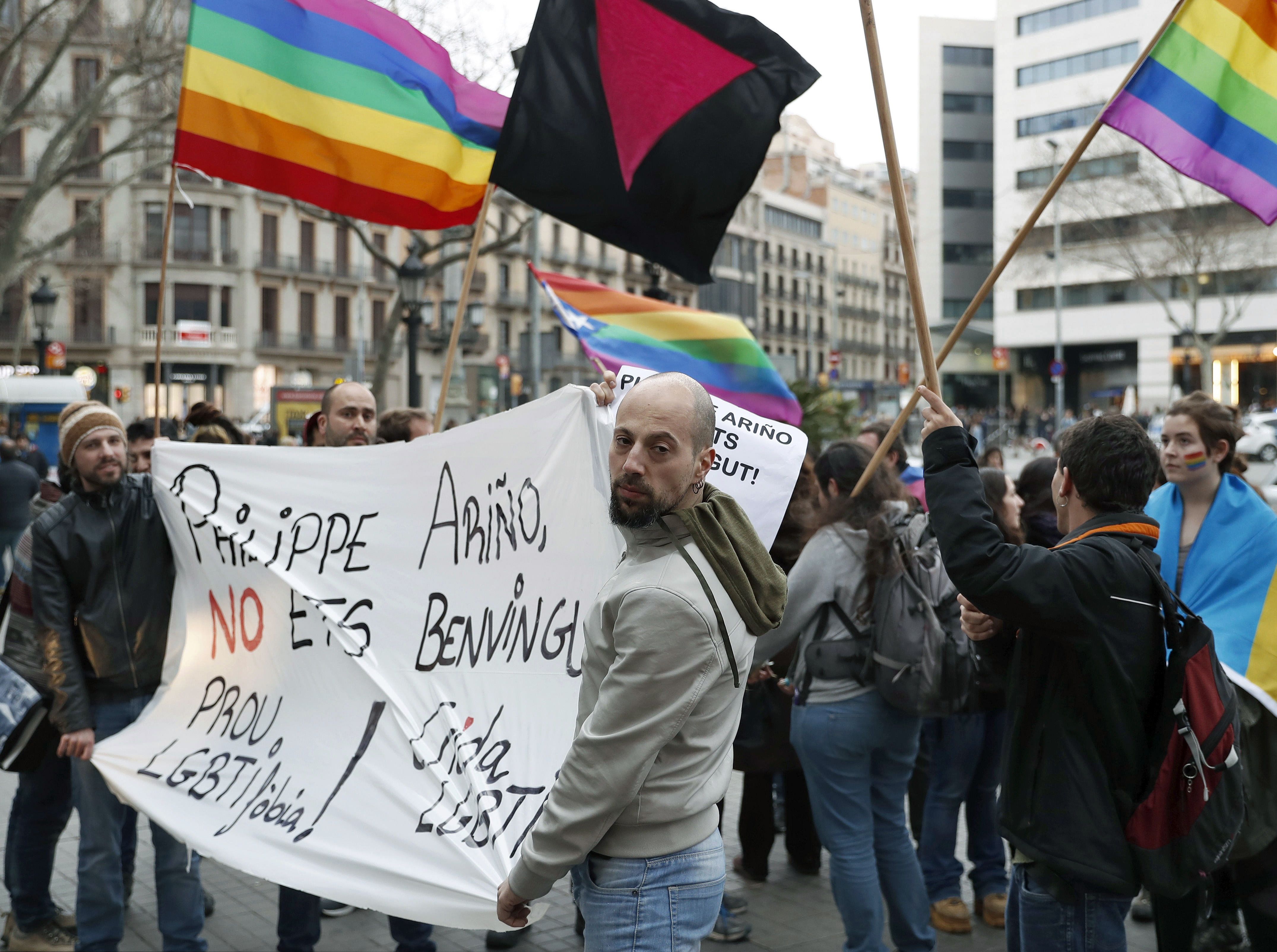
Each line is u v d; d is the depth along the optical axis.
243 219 52.62
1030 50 57.09
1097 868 2.50
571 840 2.24
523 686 3.37
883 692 3.65
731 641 2.27
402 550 3.70
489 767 3.24
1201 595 3.93
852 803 3.78
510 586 3.49
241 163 4.46
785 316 85.38
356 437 4.78
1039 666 2.66
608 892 2.31
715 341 5.70
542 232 60.81
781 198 84.06
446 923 3.04
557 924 4.68
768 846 5.11
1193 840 2.52
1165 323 55.66
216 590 3.97
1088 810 2.53
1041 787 2.58
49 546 3.95
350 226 19.30
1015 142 57.50
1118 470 2.70
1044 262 54.81
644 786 2.29
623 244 4.57
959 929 4.51
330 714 3.64
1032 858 2.59
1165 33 4.05
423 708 3.48
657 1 4.48
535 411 3.55
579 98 4.48
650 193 4.55
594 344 5.53
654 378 2.36
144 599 4.05
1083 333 58.25
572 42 4.48
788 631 3.82
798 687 3.88
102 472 3.99
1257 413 37.62
